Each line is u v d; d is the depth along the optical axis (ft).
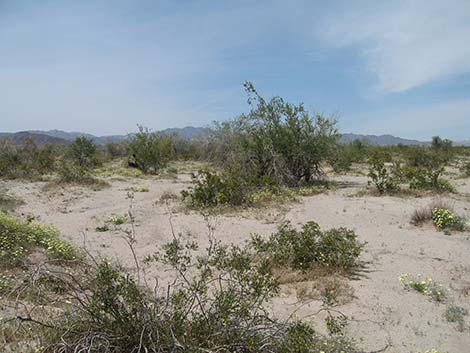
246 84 54.70
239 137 58.95
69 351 10.98
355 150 98.22
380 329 15.62
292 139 54.80
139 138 79.97
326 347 13.05
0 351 11.13
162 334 11.25
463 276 21.21
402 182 52.49
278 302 17.95
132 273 21.36
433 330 15.60
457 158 97.19
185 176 75.66
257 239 21.20
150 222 34.83
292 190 49.49
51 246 22.06
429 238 28.19
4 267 19.13
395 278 21.02
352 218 34.81
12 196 45.73
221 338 11.62
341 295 18.69
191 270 21.76
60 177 59.06
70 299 13.74
